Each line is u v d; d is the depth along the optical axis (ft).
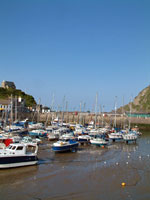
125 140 167.43
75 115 372.38
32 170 77.15
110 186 64.34
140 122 364.17
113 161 96.73
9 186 61.46
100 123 317.42
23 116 329.52
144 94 621.72
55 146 109.81
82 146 139.23
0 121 207.62
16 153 78.64
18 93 490.90
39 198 54.39
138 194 59.11
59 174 73.82
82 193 58.39
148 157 108.78
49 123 294.66
